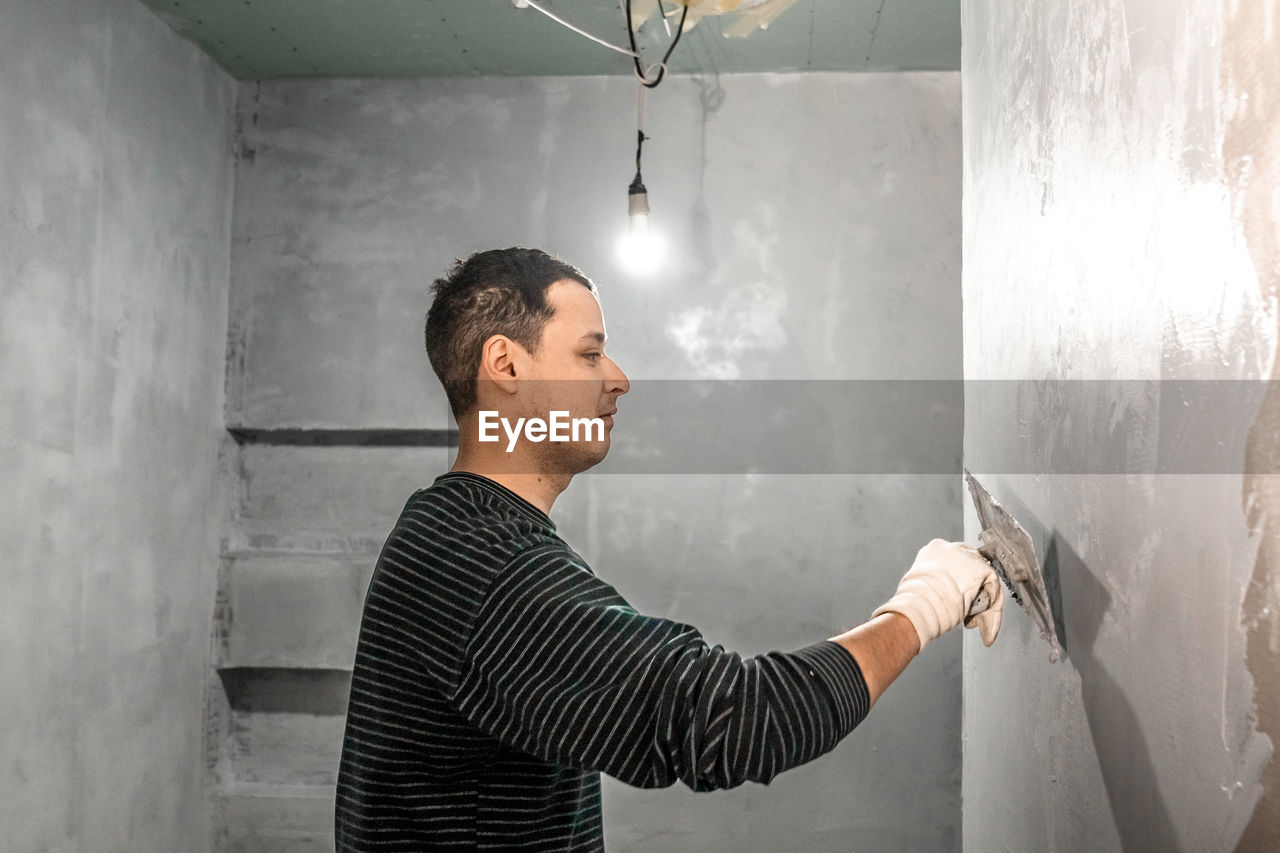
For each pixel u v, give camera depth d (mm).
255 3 2545
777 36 2701
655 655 801
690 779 772
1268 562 464
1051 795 884
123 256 2436
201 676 2846
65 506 2195
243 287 3014
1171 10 586
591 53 2832
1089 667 758
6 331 1994
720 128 2975
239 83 3053
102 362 2346
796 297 2934
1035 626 952
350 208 3012
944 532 2863
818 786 2836
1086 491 768
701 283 2951
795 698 767
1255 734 479
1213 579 526
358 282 2994
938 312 2900
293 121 3035
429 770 916
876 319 2910
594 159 2994
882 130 2941
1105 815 720
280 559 2918
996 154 1161
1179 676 574
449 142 3014
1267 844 467
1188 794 561
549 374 1025
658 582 2916
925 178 2924
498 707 845
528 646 831
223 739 2963
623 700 793
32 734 2074
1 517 1978
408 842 911
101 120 2342
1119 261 688
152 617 2576
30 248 2072
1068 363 825
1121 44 684
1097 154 742
